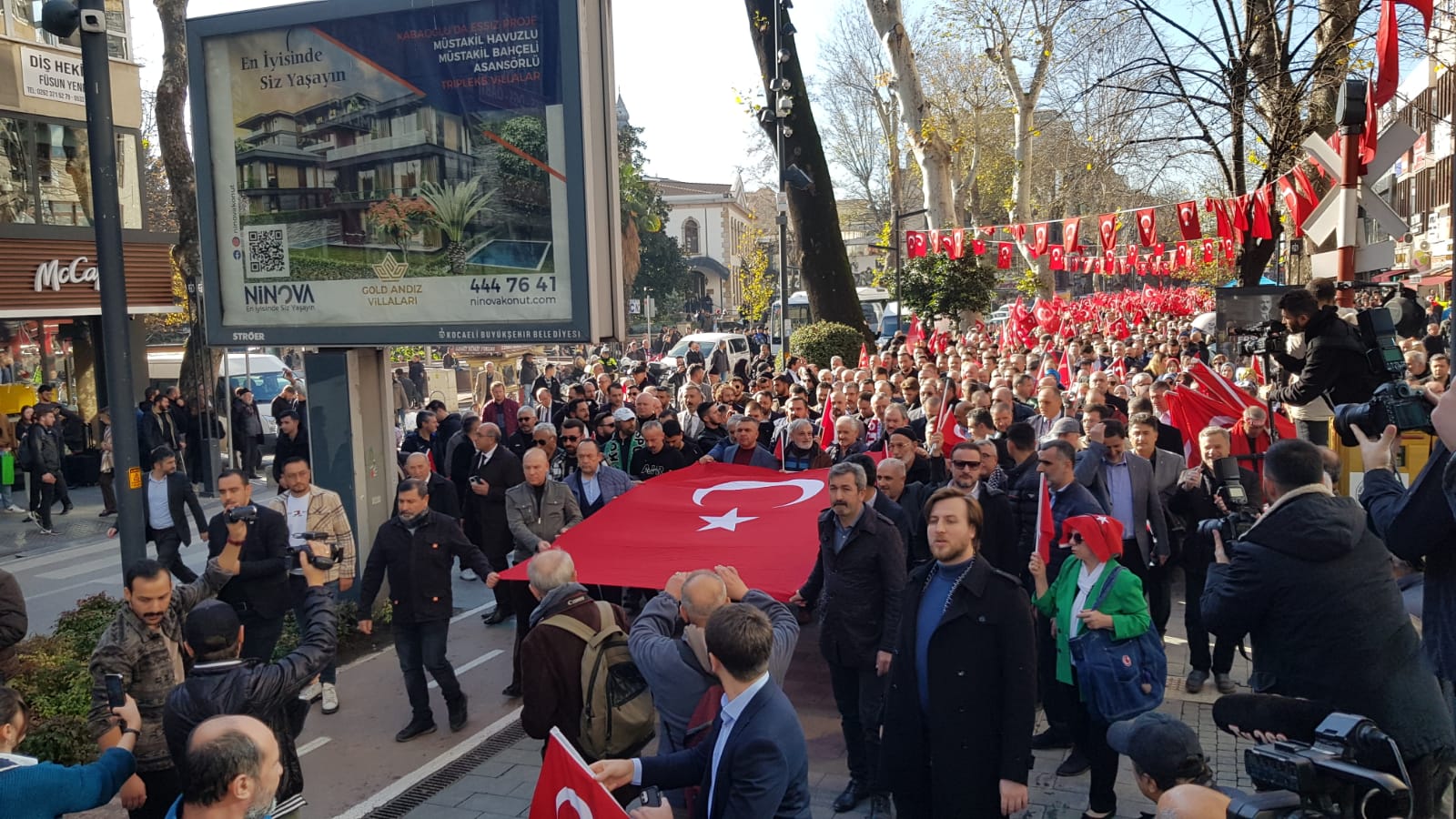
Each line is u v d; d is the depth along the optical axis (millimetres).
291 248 10367
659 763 4020
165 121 21016
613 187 9812
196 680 4340
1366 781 2678
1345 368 6582
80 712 7203
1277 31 17875
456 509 10242
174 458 11102
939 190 29859
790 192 23875
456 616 10695
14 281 19391
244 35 10289
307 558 4930
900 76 27844
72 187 20781
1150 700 5406
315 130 10203
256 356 26297
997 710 4461
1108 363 20594
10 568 13789
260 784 3316
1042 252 21234
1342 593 3926
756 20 22469
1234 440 8016
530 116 9523
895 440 8406
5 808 3664
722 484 8469
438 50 9734
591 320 9539
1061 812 5875
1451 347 4707
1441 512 3418
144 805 5102
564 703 4941
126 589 5145
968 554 4543
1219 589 4211
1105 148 22500
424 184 9891
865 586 5895
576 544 7660
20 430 16891
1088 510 6516
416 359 32719
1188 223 16422
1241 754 6426
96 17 7438
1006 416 9500
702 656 4555
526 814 6312
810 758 6836
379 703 8297
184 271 21078
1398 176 42719
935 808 4508
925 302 32906
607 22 9664
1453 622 3504
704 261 99625
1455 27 17938
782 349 21297
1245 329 7793
